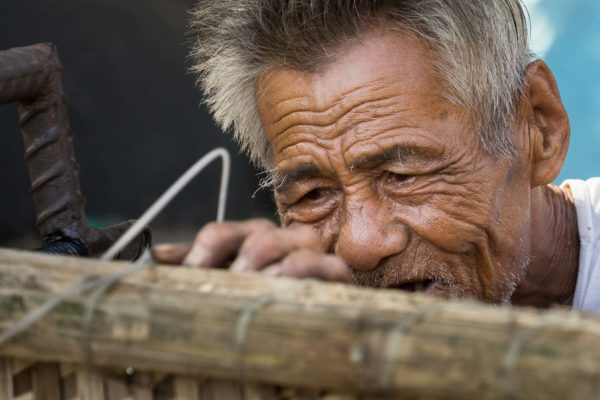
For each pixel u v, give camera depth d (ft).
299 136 9.04
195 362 4.17
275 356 4.00
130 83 30.27
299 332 3.95
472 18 8.74
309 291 4.35
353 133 8.72
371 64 8.66
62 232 7.79
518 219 9.33
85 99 29.76
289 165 9.21
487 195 9.00
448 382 3.68
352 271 8.87
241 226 5.59
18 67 7.34
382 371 3.78
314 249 5.54
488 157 8.99
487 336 3.67
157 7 30.48
